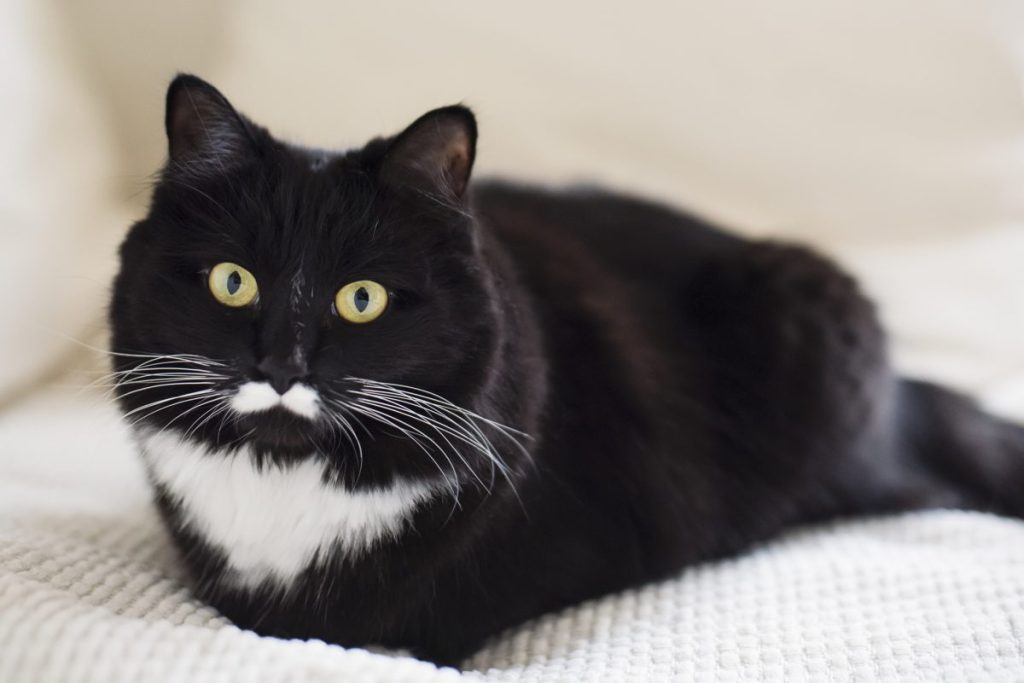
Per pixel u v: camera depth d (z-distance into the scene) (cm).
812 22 87
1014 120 88
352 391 50
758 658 52
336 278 50
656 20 86
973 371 79
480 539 55
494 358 52
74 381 71
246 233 50
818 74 87
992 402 76
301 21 82
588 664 52
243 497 52
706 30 86
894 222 89
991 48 87
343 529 52
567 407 59
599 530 59
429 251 52
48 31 75
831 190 89
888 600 56
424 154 51
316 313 50
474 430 52
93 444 66
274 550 53
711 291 67
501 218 64
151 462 54
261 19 81
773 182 89
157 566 57
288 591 53
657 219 70
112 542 58
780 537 66
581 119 87
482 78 84
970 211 89
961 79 87
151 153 84
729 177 89
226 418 51
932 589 56
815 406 65
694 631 54
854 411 66
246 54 81
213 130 52
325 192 51
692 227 70
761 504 65
